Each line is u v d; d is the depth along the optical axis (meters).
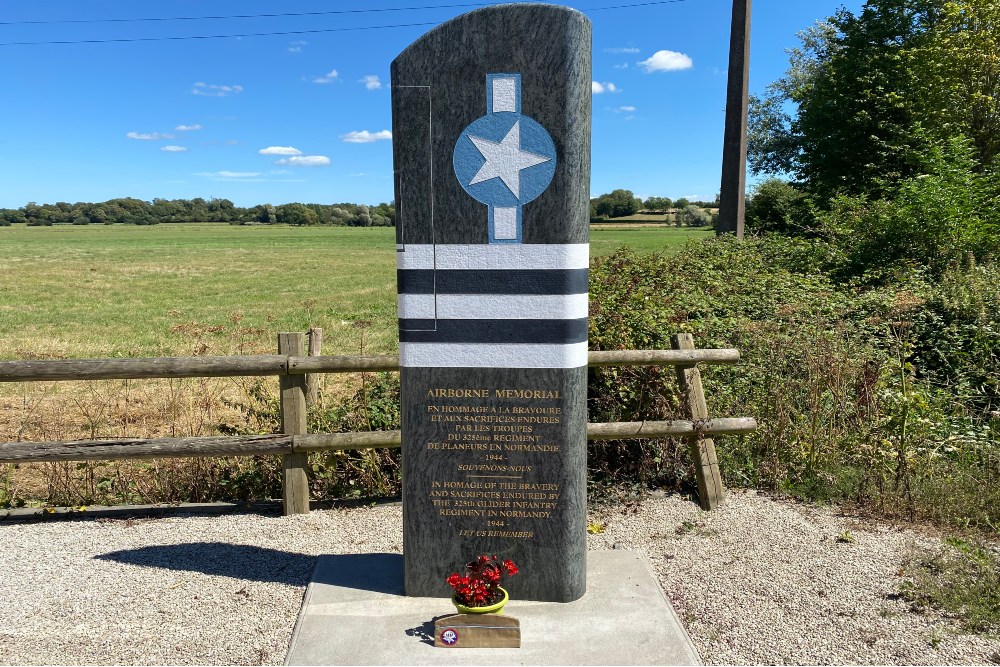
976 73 16.98
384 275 29.44
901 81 19.91
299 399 4.86
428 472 3.56
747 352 6.56
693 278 9.88
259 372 4.76
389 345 11.52
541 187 3.32
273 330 13.27
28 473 5.79
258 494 5.29
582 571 3.62
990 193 12.20
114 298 21.00
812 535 4.48
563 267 3.37
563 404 3.46
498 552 3.58
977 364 7.36
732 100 15.87
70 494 5.18
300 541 4.46
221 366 4.73
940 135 16.81
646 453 5.39
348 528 4.66
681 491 5.26
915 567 4.00
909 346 7.09
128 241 64.88
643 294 7.27
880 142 19.72
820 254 13.08
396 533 4.57
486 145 3.32
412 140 3.35
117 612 3.57
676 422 4.93
